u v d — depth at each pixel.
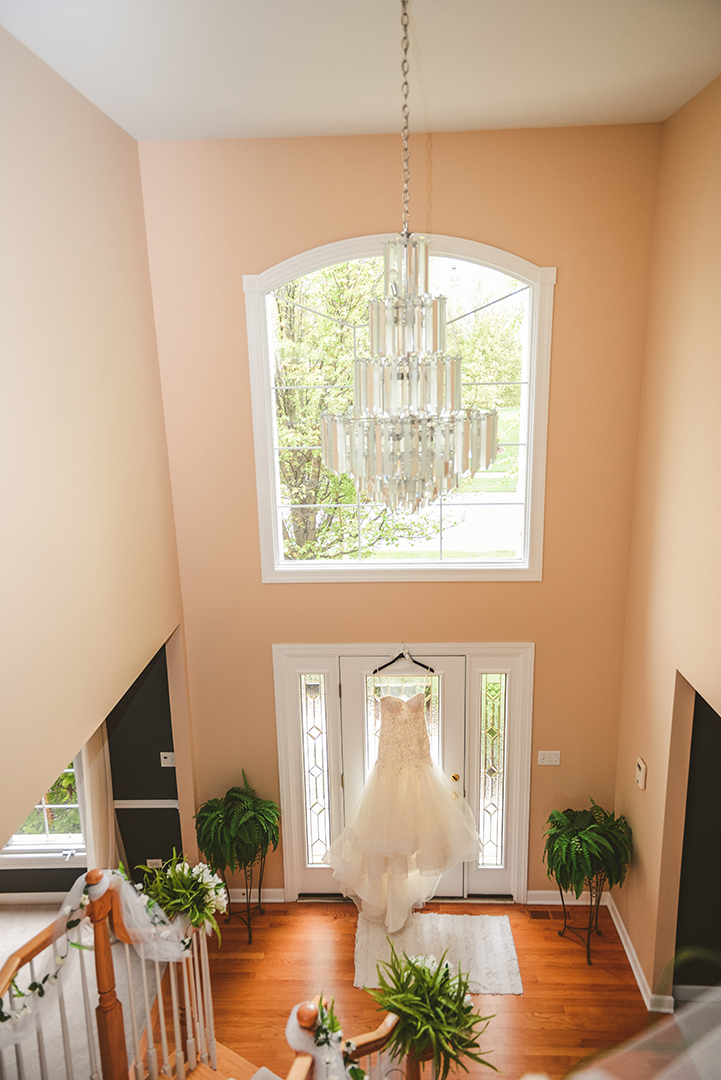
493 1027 4.48
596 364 4.68
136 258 4.37
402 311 2.84
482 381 5.23
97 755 5.32
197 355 4.77
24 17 2.79
